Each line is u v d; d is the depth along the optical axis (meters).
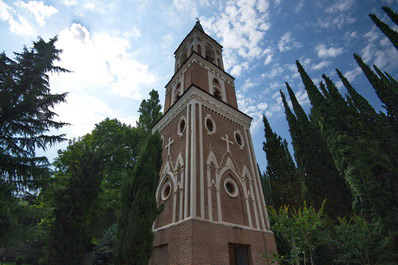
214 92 22.41
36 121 15.80
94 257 18.30
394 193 20.23
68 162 24.58
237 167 17.53
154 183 12.21
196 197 13.29
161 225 14.81
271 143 26.30
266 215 16.53
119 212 11.81
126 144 30.66
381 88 33.53
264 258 13.97
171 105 21.81
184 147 16.52
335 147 25.72
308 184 29.48
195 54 22.97
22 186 14.48
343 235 15.91
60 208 17.23
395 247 16.11
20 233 13.81
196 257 10.95
